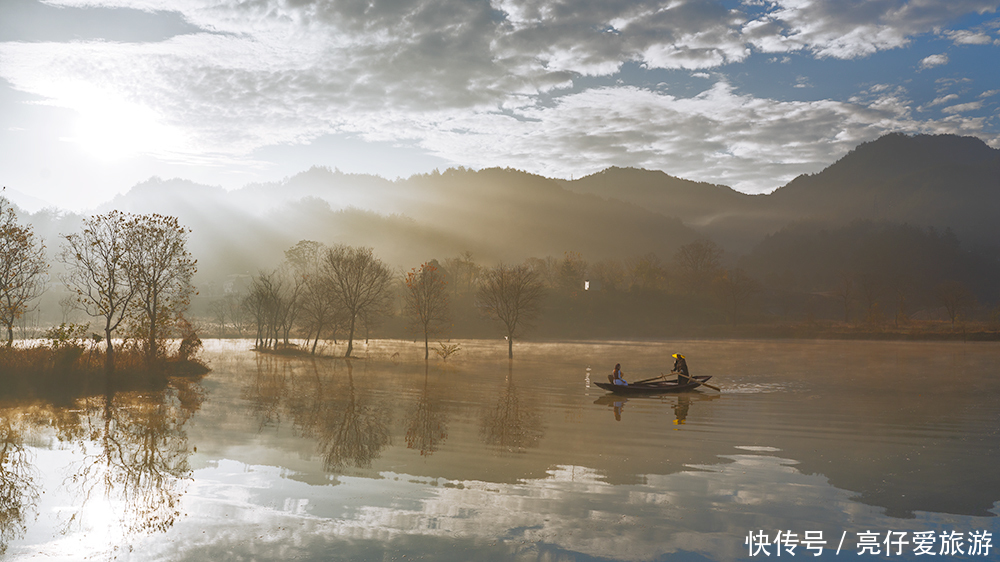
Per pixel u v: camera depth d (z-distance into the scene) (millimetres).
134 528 9586
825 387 33625
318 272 84688
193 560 8281
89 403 22703
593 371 44344
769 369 46938
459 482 12703
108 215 32750
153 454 14672
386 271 65250
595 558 8680
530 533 9641
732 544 9445
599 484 12742
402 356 60312
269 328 70250
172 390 27281
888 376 40438
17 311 30844
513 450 16062
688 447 16875
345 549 8766
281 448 15641
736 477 13555
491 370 44094
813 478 13555
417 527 9812
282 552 8609
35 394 24734
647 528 10031
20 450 14906
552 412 23359
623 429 19688
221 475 12844
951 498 12125
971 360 57500
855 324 138625
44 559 8266
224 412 21406
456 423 20250
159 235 33750
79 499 11039
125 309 33125
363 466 13938
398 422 20172
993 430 19969
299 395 26922
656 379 32219
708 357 62281
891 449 16828
